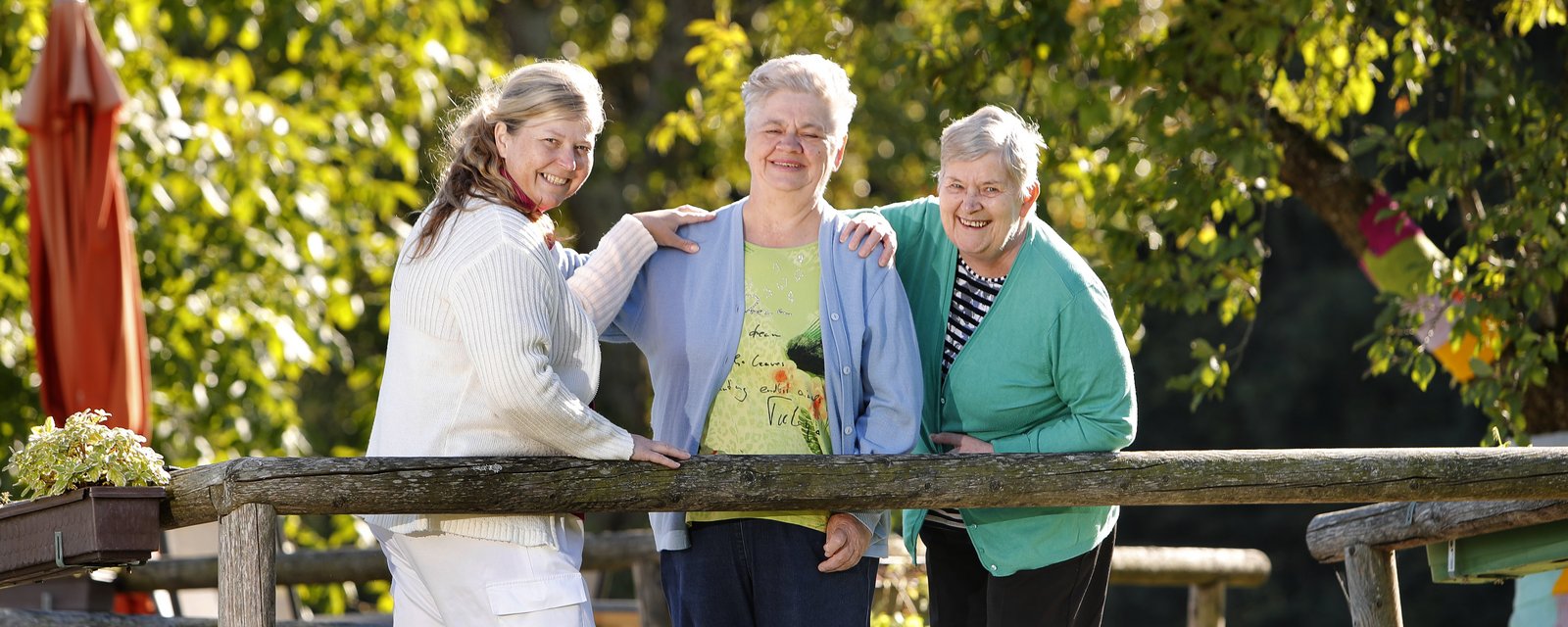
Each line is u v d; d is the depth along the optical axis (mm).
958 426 4926
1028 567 4891
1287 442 24281
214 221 12602
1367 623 6043
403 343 4164
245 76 13047
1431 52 8492
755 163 4594
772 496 4273
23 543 4070
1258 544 24438
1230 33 8477
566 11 20375
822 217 4684
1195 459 4613
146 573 8203
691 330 4621
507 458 4070
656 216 4719
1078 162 9141
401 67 14273
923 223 5027
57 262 7551
